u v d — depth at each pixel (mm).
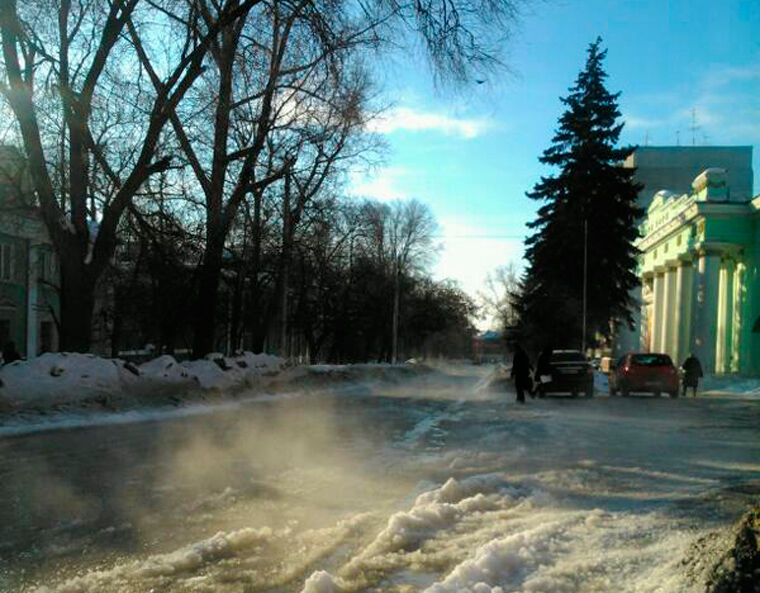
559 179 43500
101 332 37688
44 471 9133
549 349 26062
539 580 4504
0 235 35719
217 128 22453
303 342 66000
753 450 11219
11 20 16375
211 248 23531
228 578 4961
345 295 52125
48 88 18438
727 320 46375
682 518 6105
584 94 43469
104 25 18922
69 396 14758
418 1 15742
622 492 7570
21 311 37562
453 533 5926
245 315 35906
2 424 12766
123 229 27312
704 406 21875
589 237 42406
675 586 4117
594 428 14430
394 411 18797
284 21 18219
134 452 10750
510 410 19344
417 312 80688
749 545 3910
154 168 18406
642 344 65625
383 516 6719
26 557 5543
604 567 4789
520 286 62594
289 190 29609
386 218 70250
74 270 18359
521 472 8938
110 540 6012
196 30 18656
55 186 24219
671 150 80500
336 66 18625
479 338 134250
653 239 57219
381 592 4582
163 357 18938
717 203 43188
